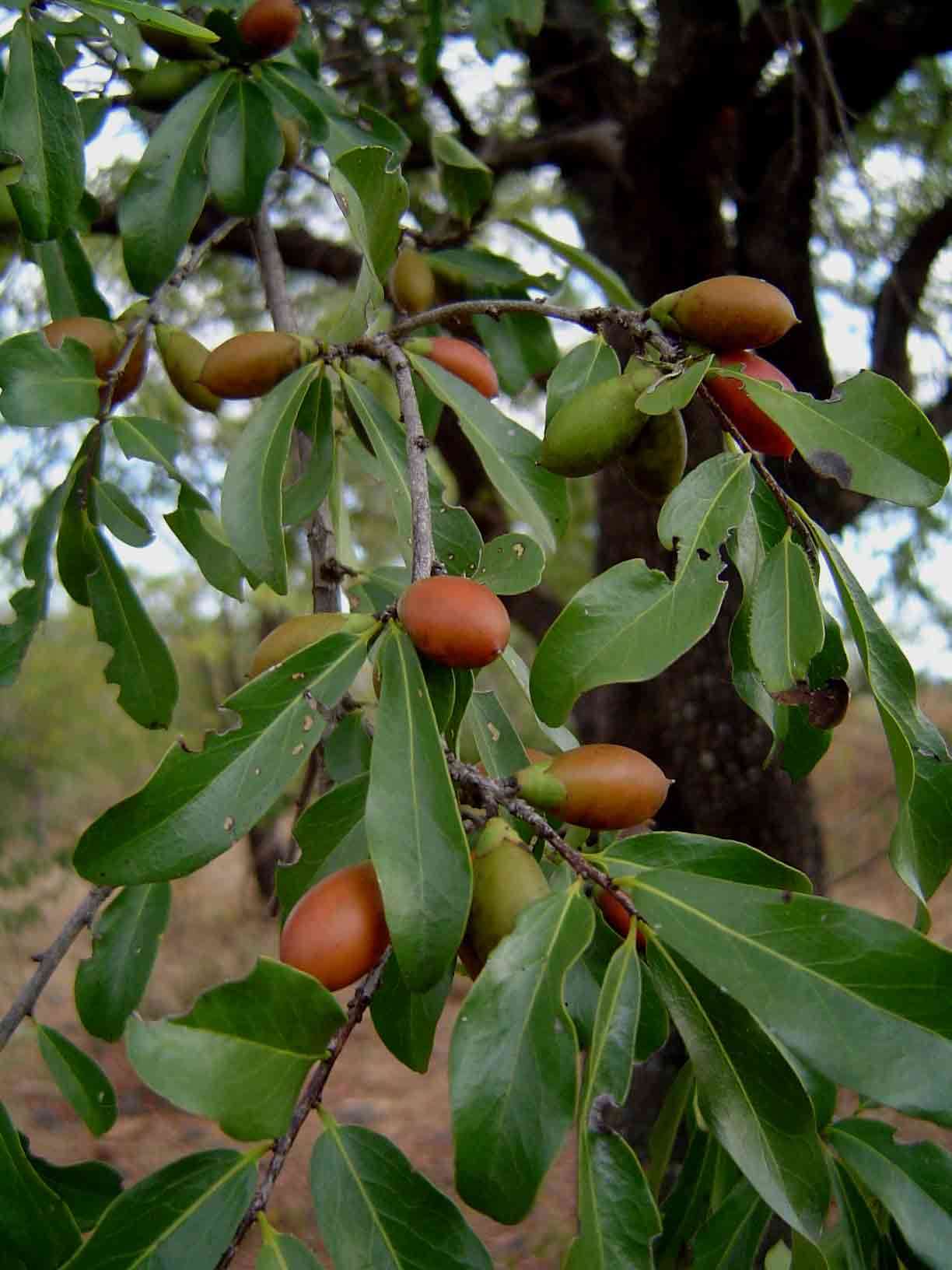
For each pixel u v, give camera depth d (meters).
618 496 0.67
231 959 1.27
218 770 0.18
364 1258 0.16
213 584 0.29
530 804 0.18
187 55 0.28
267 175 0.27
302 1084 0.17
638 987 0.17
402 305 0.33
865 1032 0.16
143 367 0.27
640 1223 0.15
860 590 0.19
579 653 0.18
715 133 0.59
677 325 0.21
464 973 0.21
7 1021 0.24
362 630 0.19
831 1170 0.18
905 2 0.60
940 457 0.18
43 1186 0.20
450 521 0.24
